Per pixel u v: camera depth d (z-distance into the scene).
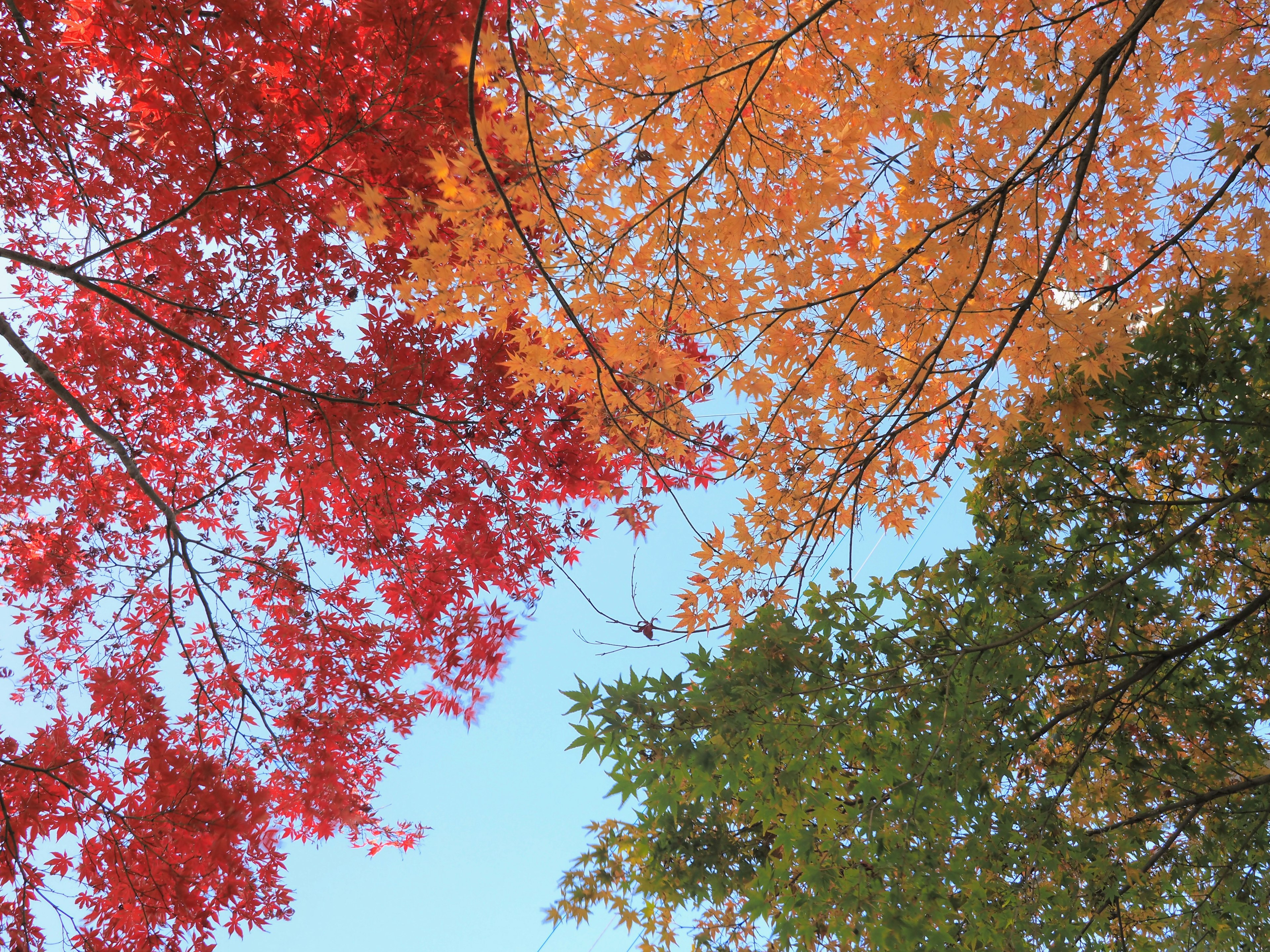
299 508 5.36
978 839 3.15
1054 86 3.12
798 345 3.35
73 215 4.89
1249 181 3.22
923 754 3.04
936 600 3.53
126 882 4.06
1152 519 4.30
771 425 3.48
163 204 4.61
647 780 2.84
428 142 3.92
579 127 2.67
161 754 4.19
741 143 2.99
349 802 5.44
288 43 3.71
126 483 5.21
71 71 4.00
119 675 4.72
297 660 5.39
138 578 5.30
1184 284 3.81
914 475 3.62
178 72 3.76
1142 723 4.09
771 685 3.00
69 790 3.95
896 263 3.13
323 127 4.13
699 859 3.22
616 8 2.54
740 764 2.84
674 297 3.10
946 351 3.44
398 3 3.42
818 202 3.13
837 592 3.29
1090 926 3.22
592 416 3.36
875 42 2.90
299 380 5.05
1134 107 3.40
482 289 2.99
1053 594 4.07
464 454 5.22
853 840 2.91
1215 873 3.89
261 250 4.75
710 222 3.06
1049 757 4.09
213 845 4.14
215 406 5.25
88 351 4.90
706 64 2.85
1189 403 3.97
